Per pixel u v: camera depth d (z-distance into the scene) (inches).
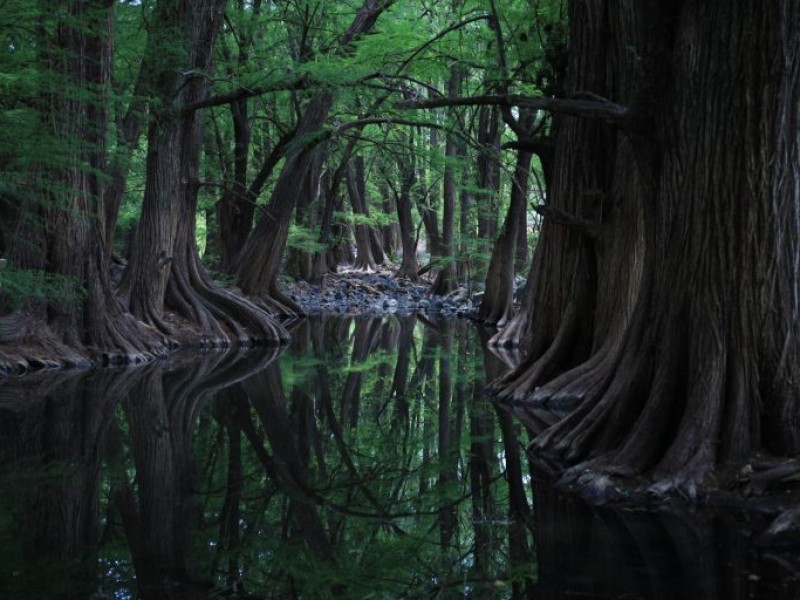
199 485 280.7
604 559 201.3
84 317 573.9
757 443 254.5
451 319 1046.4
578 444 296.7
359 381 548.4
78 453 319.0
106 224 641.0
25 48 553.3
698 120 263.1
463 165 865.5
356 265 1738.4
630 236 421.7
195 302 717.3
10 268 518.9
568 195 444.1
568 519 238.1
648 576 187.9
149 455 320.5
